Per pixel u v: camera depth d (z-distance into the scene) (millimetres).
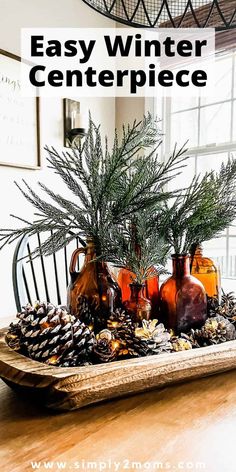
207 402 611
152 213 856
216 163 2512
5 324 1240
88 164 792
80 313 816
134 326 743
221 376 713
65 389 553
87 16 2633
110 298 827
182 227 857
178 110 2682
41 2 2348
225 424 545
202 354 674
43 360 628
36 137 2330
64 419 564
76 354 634
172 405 602
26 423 554
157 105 2676
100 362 641
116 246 809
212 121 2533
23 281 1401
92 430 532
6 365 614
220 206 865
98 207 791
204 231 877
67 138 2520
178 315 837
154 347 686
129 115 2797
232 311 896
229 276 2424
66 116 2516
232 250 2404
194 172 2625
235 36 2203
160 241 833
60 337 633
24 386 580
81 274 841
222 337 771
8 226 2178
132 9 1052
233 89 2432
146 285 888
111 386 582
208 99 2545
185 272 857
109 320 771
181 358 653
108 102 2818
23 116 2254
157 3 1055
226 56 2447
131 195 786
